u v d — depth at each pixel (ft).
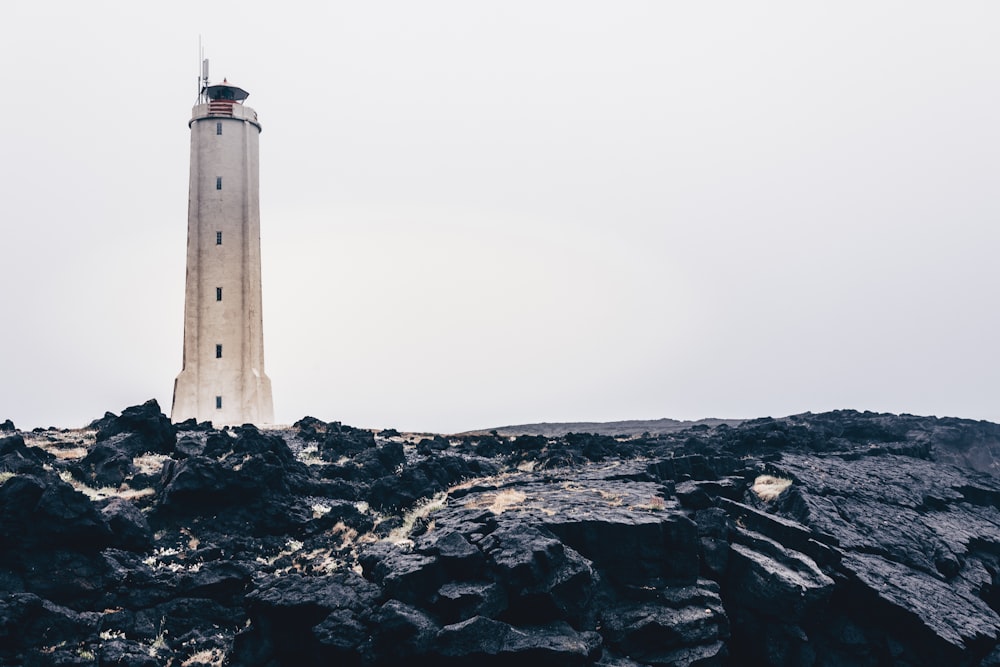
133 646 130.72
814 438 272.92
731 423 476.54
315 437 273.75
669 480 187.01
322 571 150.61
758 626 148.36
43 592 139.85
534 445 252.42
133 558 154.92
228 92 343.67
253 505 180.45
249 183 329.93
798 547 161.58
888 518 191.11
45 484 150.61
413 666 119.34
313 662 125.29
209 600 145.79
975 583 175.22
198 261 320.70
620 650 133.08
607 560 141.49
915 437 298.97
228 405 314.55
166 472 188.34
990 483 249.14
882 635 153.69
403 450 262.88
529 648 117.50
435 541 134.10
